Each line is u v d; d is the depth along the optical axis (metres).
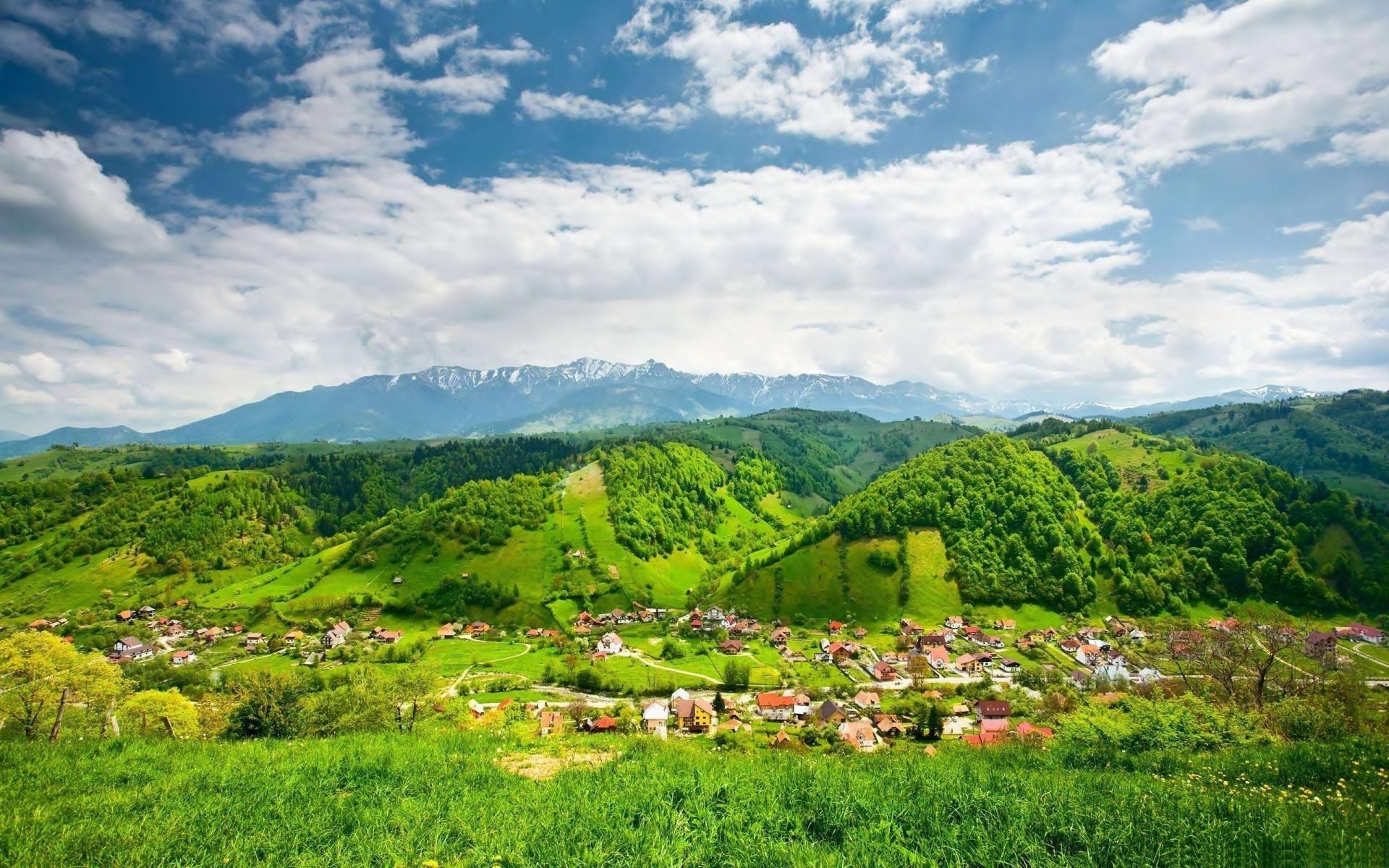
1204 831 13.16
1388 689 73.94
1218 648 54.75
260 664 149.50
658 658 152.12
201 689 119.19
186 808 15.54
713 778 17.55
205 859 12.44
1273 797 17.06
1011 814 14.13
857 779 17.31
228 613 186.25
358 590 198.12
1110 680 115.69
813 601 183.75
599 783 17.98
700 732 96.94
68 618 190.25
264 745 24.91
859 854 12.43
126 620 189.12
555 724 67.00
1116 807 14.84
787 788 16.27
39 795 16.91
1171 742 27.92
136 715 65.50
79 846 12.71
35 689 51.78
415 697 60.31
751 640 167.25
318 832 13.95
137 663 146.00
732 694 122.19
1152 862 11.98
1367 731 34.09
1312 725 33.81
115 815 15.03
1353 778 20.00
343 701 54.22
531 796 16.69
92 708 57.22
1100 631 163.75
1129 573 181.00
